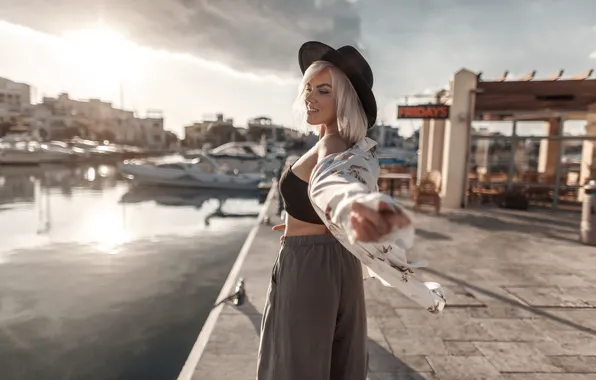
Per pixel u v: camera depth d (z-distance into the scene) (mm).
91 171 38625
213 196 22641
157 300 6434
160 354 4660
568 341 3340
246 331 3432
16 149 40219
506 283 4816
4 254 9320
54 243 10516
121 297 6559
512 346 3246
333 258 1381
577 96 10711
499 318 3795
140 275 7801
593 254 6270
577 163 13805
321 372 1359
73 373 4250
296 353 1365
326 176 1047
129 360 4512
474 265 5602
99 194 22438
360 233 743
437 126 13391
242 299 4094
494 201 12070
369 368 2893
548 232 7953
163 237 11523
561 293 4477
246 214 16438
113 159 59906
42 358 4551
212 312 3922
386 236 725
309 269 1361
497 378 2785
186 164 24781
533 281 4898
